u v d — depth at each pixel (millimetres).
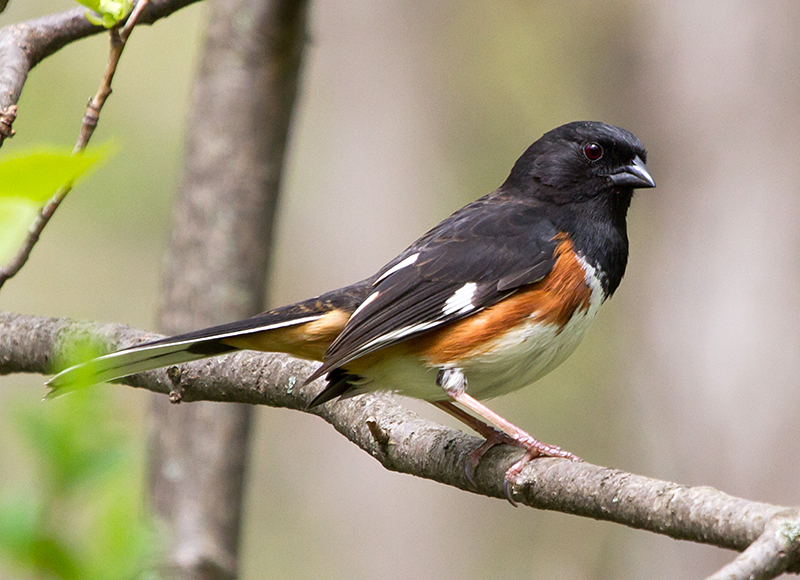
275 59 8375
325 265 14336
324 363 5848
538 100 15039
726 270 12398
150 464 8648
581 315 6496
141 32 16797
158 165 16672
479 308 6195
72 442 2119
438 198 14273
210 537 8445
